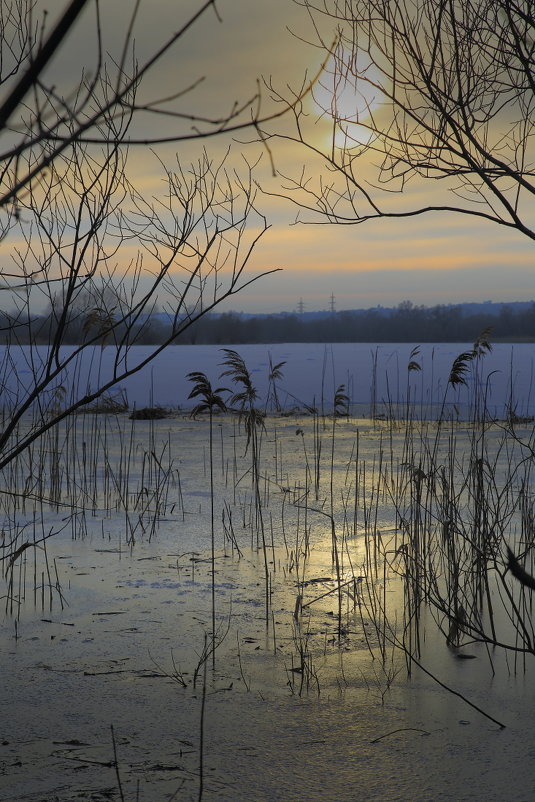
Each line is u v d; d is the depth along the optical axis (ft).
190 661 15.67
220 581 21.07
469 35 11.49
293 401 75.25
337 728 12.91
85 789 10.93
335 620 18.13
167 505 30.81
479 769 11.59
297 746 12.28
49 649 16.28
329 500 31.24
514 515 26.53
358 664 15.66
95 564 22.72
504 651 16.46
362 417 63.46
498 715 13.41
